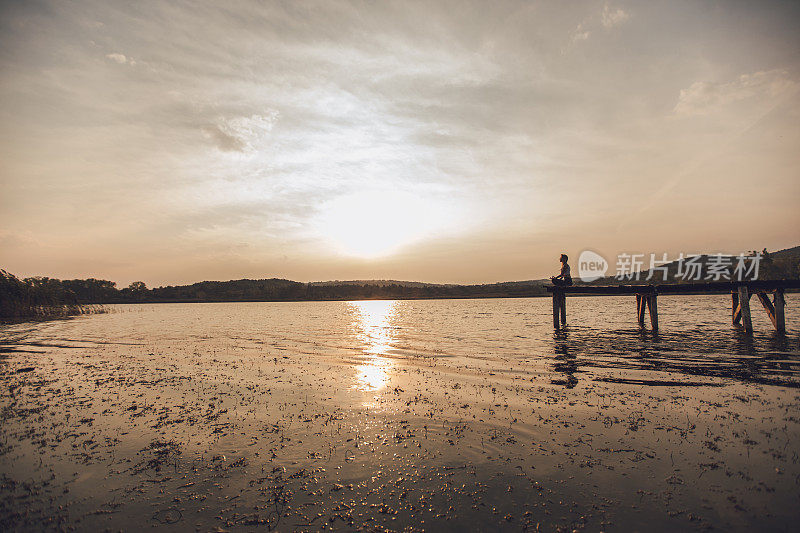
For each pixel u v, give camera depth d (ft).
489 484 23.24
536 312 177.37
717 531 18.38
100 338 99.66
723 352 60.44
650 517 19.65
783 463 24.34
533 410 35.78
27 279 236.43
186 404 40.04
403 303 417.49
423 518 20.13
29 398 43.52
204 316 206.18
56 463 27.43
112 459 27.84
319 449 28.58
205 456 27.91
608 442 28.53
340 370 55.16
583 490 22.33
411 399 40.14
